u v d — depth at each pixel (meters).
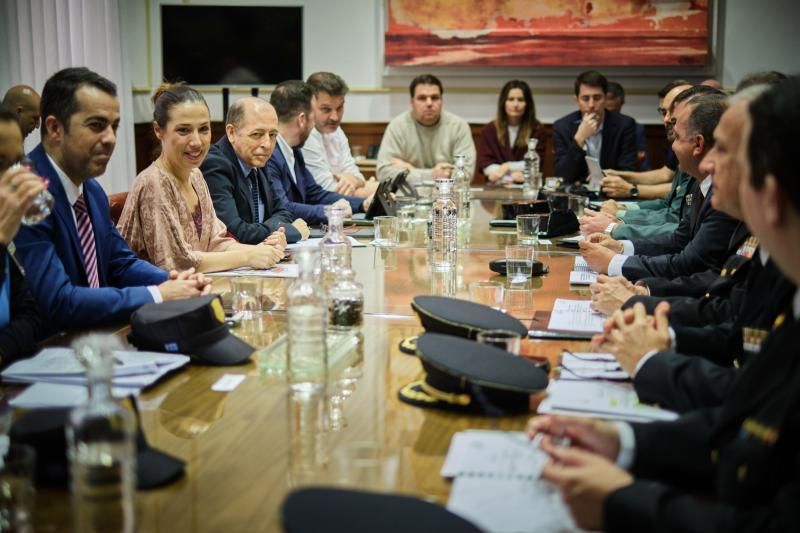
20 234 2.38
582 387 1.79
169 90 3.35
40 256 2.38
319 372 1.87
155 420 1.64
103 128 2.62
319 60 8.74
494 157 7.51
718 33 8.52
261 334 2.25
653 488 1.25
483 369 1.68
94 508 1.22
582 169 6.45
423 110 7.01
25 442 1.37
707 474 1.42
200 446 1.52
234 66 8.76
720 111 3.16
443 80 8.70
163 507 1.29
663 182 6.10
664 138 8.70
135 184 3.32
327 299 2.29
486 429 1.60
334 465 1.35
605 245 3.68
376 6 8.62
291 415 1.67
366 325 2.37
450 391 1.69
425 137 7.15
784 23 8.45
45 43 7.10
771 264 1.90
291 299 1.87
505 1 8.48
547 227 4.10
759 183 1.24
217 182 3.88
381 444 1.52
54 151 2.63
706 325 2.33
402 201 4.79
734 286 2.47
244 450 1.50
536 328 2.27
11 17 7.08
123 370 1.85
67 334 2.27
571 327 2.29
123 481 1.22
